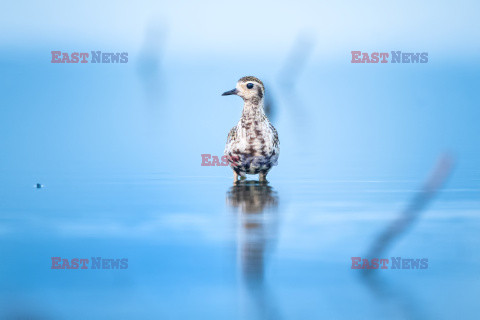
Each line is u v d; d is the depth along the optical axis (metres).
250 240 13.62
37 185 19.42
